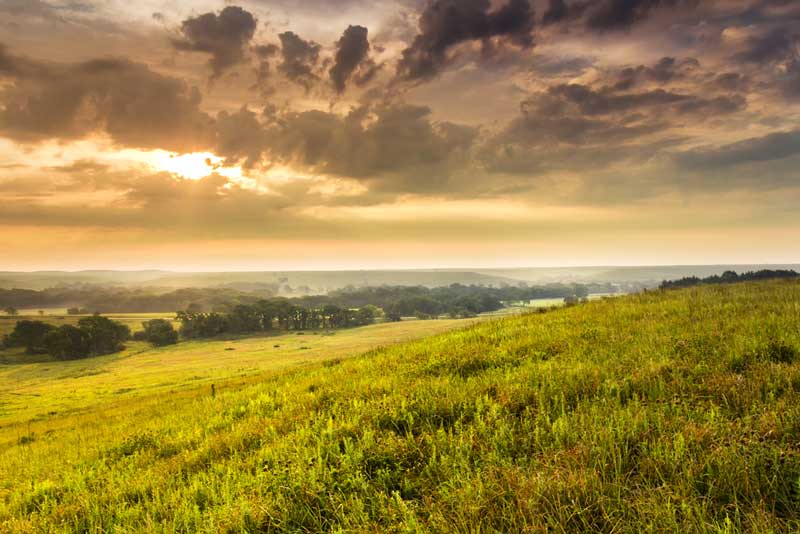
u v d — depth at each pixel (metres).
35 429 25.67
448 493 4.19
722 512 3.34
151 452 8.93
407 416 6.57
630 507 3.48
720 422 4.56
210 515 4.66
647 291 21.27
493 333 13.96
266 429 7.86
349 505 4.46
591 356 8.30
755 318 9.42
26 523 6.02
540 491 3.84
